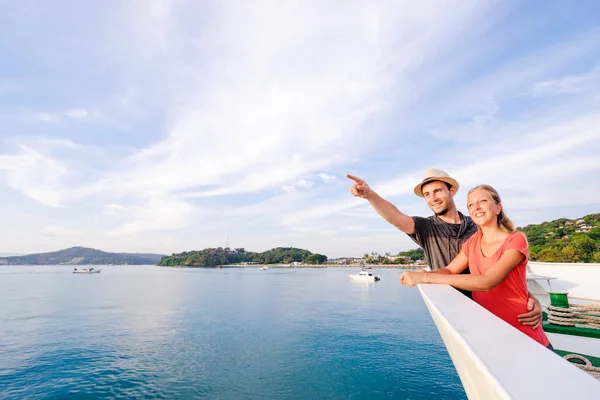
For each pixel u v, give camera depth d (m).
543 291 14.55
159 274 154.00
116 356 22.02
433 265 2.98
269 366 19.94
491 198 2.14
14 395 16.02
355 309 41.81
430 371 18.95
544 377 0.59
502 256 1.85
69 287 77.69
